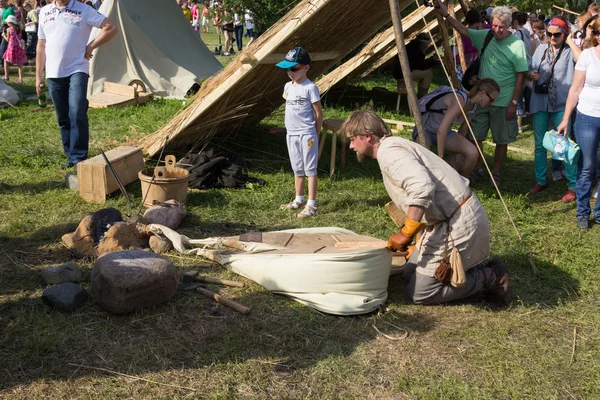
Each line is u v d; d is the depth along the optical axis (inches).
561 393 132.8
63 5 270.1
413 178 147.3
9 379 127.4
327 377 134.1
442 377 135.9
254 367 136.0
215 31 1162.0
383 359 142.0
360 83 565.0
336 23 287.3
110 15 469.1
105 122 382.3
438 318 161.8
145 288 152.3
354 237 191.6
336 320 158.2
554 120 271.6
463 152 259.9
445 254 158.9
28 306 155.9
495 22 271.9
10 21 521.0
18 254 187.6
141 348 140.9
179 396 125.3
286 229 221.3
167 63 492.4
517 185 293.1
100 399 123.2
